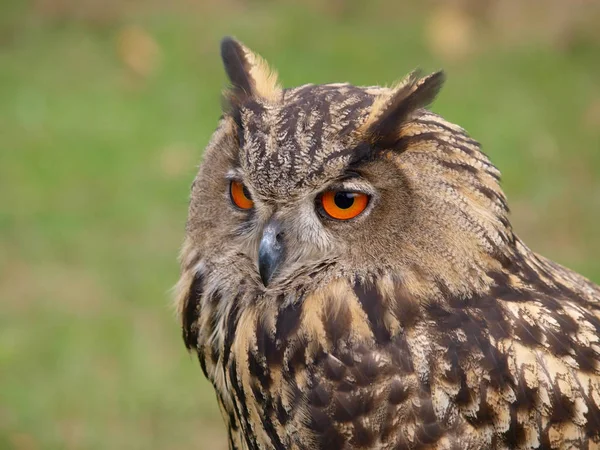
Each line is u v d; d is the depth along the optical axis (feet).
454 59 71.05
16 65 69.82
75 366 45.09
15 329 47.03
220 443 41.60
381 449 20.67
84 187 57.36
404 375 20.47
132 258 52.01
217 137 22.97
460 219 20.48
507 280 21.17
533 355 20.47
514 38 73.36
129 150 60.49
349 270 21.31
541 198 56.49
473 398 20.24
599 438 20.53
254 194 22.07
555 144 60.80
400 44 72.59
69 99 65.98
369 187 20.88
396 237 20.79
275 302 21.95
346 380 20.76
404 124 20.75
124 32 73.26
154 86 67.77
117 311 48.34
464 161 20.70
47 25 74.95
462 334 20.48
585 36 72.79
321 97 21.66
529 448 20.38
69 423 42.39
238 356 22.20
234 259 22.79
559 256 51.96
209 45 72.23
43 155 59.93
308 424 21.11
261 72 23.29
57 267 51.44
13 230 53.93
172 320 47.65
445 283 20.65
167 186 57.36
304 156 21.07
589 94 66.64
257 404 22.06
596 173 58.39
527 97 66.39
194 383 44.42
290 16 75.56
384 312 20.84
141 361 45.34
